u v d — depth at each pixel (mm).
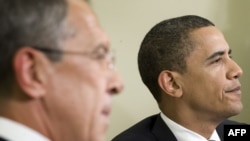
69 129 708
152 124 1509
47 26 655
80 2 723
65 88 683
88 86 702
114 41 1786
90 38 700
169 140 1374
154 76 1436
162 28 1413
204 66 1343
